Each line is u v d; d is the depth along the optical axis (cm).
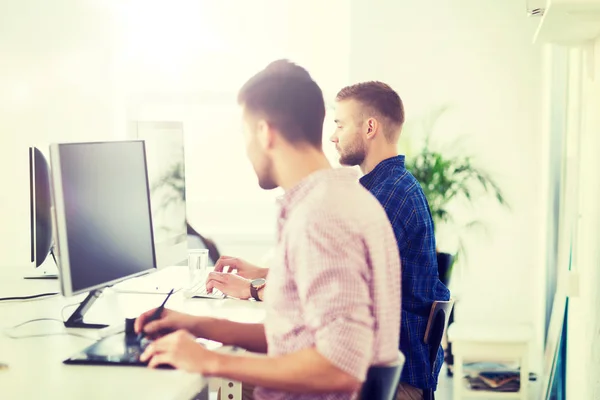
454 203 415
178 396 128
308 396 131
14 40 343
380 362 129
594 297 234
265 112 136
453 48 412
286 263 129
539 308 408
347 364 118
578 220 263
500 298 414
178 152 261
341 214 125
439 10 412
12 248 340
